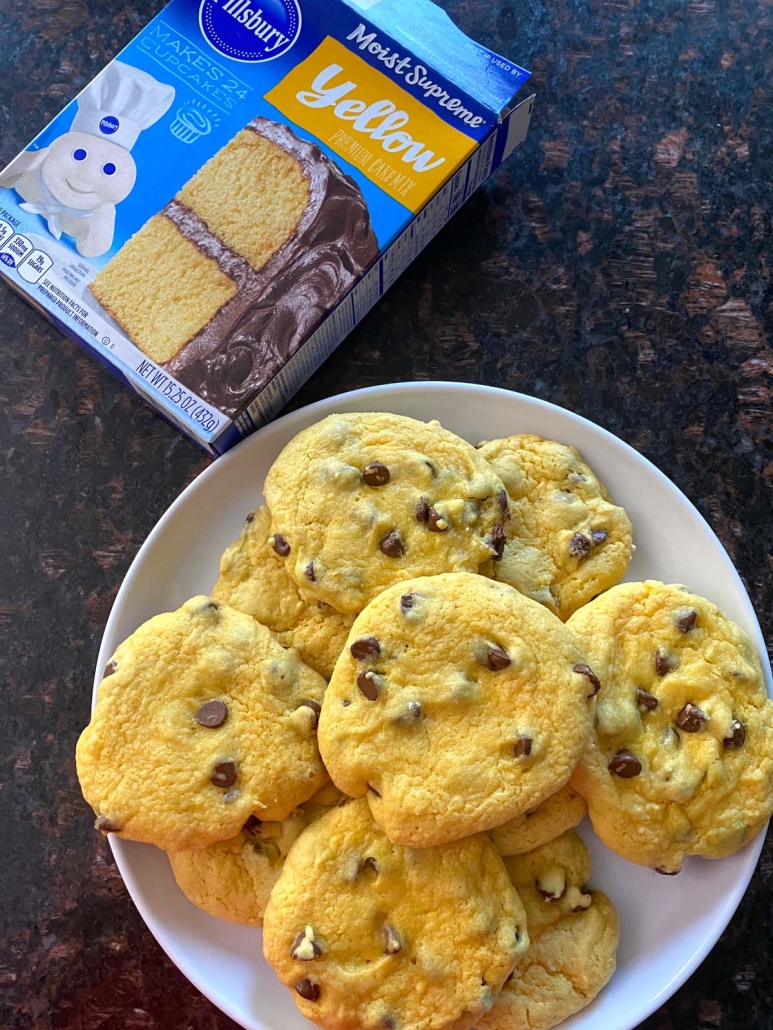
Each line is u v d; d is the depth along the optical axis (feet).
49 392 1.35
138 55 1.20
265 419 1.26
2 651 1.31
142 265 1.16
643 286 1.36
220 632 1.10
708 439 1.34
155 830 1.04
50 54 1.41
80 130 1.18
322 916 1.03
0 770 1.30
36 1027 1.26
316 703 1.09
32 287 1.16
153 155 1.18
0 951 1.27
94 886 1.28
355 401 1.21
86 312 1.15
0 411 1.35
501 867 1.06
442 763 1.00
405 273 1.36
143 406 1.35
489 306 1.36
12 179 1.17
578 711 1.01
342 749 1.02
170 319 1.15
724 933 1.26
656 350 1.35
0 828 1.29
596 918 1.13
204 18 1.21
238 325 1.14
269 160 1.18
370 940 1.03
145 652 1.09
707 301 1.36
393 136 1.18
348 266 1.16
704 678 1.10
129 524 1.33
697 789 1.08
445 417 1.25
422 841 1.00
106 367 1.25
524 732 1.00
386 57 1.19
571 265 1.37
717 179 1.39
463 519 1.11
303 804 1.12
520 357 1.35
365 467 1.13
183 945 1.13
